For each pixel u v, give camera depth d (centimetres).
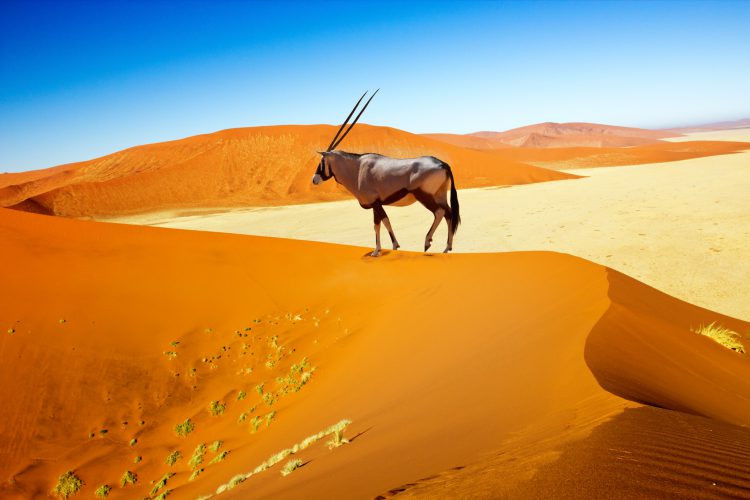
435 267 1498
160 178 9806
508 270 1370
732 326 1297
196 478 938
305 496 508
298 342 1316
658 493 251
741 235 3064
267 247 1748
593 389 520
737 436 368
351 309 1400
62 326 1280
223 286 1507
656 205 4388
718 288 2231
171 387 1198
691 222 3572
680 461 299
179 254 1642
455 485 337
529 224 4172
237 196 9262
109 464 1009
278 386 1177
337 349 1247
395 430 666
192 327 1355
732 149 16362
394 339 1161
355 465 562
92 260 1550
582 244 3259
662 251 2911
